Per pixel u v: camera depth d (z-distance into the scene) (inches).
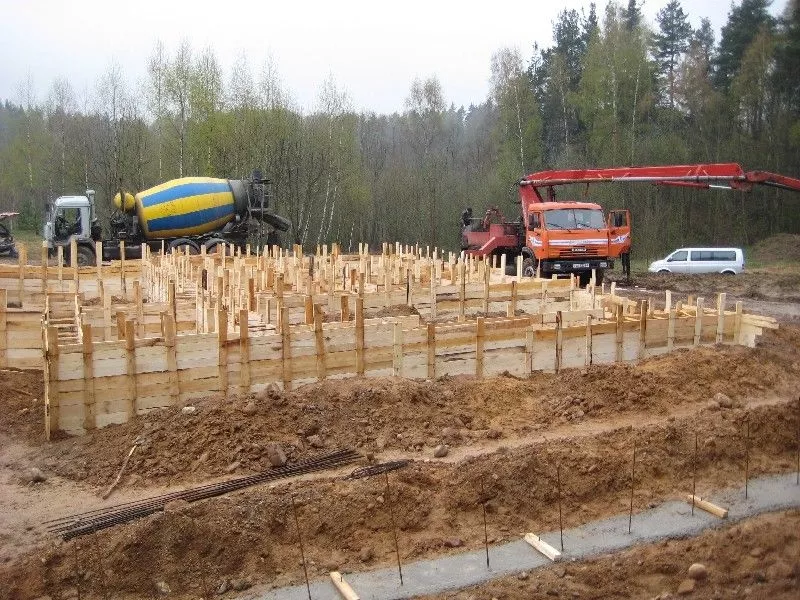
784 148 1390.3
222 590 240.7
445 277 659.4
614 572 245.9
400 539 267.4
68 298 550.3
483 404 365.7
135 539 249.9
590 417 365.7
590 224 813.2
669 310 454.3
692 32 2059.5
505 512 282.8
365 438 331.3
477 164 1900.8
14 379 410.3
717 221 1465.3
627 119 1626.5
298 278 577.9
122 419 344.2
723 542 256.5
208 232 998.4
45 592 238.1
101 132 1724.9
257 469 307.1
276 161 1441.9
